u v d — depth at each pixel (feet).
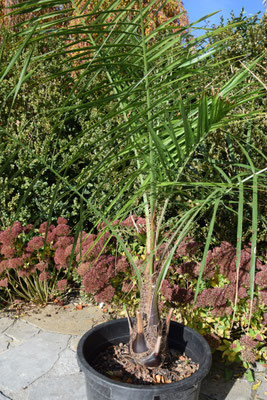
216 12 4.12
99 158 10.53
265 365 6.55
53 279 9.63
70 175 11.46
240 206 3.54
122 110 4.13
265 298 6.02
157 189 4.79
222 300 6.16
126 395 4.15
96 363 5.20
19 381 6.07
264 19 9.96
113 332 5.64
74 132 11.95
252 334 6.41
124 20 4.52
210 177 9.13
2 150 10.21
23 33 4.10
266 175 4.22
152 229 5.05
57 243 8.39
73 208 10.91
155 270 5.11
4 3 17.62
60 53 4.01
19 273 8.48
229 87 4.71
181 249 6.77
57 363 6.59
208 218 9.62
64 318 8.35
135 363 5.14
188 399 4.43
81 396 5.73
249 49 9.82
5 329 7.85
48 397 5.69
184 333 5.55
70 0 4.48
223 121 4.38
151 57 4.42
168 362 5.24
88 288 6.73
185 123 3.82
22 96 11.55
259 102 8.89
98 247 7.47
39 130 11.67
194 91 8.16
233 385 6.08
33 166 10.55
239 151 8.84
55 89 11.16
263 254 9.49
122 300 7.59
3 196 10.14
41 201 10.98
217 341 6.32
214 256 6.49
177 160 5.00
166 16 17.29
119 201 10.27
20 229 8.62
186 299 6.36
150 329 4.99
